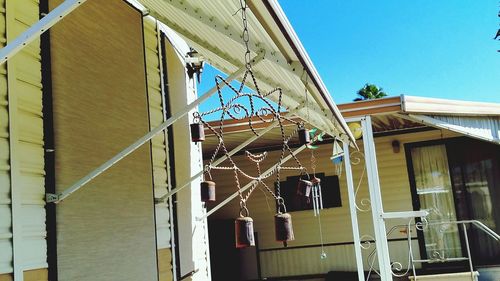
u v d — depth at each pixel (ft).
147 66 12.47
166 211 12.91
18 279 6.82
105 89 9.71
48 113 7.84
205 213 17.81
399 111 17.15
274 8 5.71
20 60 7.37
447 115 18.56
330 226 24.84
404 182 24.30
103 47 9.82
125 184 10.18
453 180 23.93
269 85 11.12
